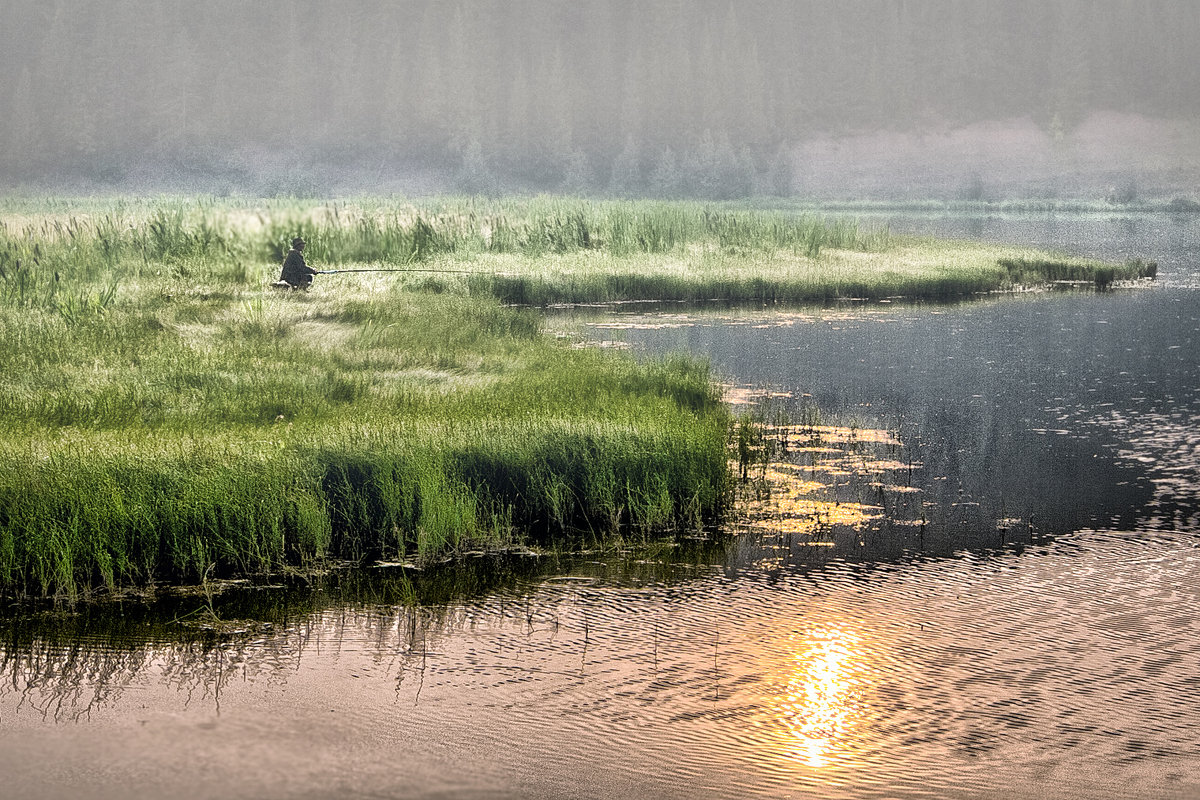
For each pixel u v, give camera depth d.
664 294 41.69
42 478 14.69
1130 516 16.67
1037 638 12.28
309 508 14.87
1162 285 48.78
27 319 26.20
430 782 9.42
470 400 20.17
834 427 21.92
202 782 9.36
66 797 9.06
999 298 43.47
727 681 11.28
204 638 12.34
